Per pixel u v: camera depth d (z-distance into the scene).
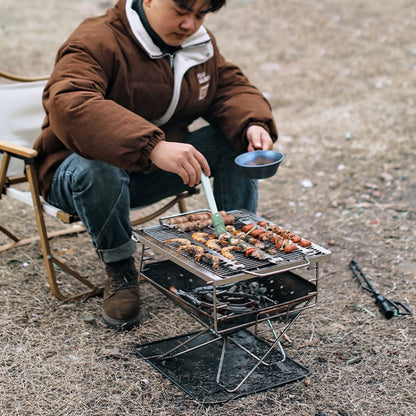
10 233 3.20
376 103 5.78
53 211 2.57
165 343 2.44
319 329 2.55
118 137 2.11
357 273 3.03
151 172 2.73
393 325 2.57
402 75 6.52
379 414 2.05
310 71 6.70
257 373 2.24
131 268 2.58
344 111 5.61
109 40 2.42
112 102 2.20
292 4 8.78
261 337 2.48
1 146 2.56
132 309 2.51
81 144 2.19
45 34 7.29
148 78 2.52
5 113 2.94
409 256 3.20
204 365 2.29
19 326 2.51
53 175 2.54
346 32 7.87
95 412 2.05
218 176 2.80
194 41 2.64
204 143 2.77
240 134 2.69
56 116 2.21
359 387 2.19
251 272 1.90
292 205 3.91
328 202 3.93
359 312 2.68
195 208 3.87
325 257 2.06
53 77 2.32
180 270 2.40
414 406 2.09
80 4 8.52
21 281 2.87
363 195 4.02
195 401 2.09
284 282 2.24
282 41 7.56
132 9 2.47
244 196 2.81
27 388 2.15
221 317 1.91
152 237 2.22
